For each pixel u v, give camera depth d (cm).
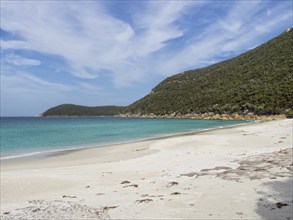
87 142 3078
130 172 1307
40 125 7406
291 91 7044
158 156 1755
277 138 2248
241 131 3139
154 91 15375
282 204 713
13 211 793
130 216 702
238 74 10494
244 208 708
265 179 959
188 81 13788
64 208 802
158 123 7125
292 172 1033
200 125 5681
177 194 867
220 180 995
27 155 2161
